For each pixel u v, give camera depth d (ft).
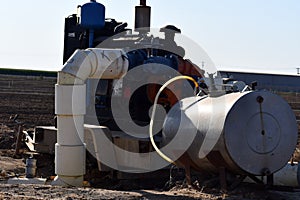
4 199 30.89
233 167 32.71
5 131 75.87
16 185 35.32
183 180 37.09
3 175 44.55
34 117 99.45
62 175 37.11
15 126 83.15
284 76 245.04
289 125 33.35
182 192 34.22
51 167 44.62
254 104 32.53
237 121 32.14
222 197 32.55
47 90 184.96
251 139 32.40
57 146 37.17
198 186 35.01
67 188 34.63
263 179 34.76
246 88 36.91
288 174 36.09
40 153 45.32
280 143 33.09
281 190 36.52
